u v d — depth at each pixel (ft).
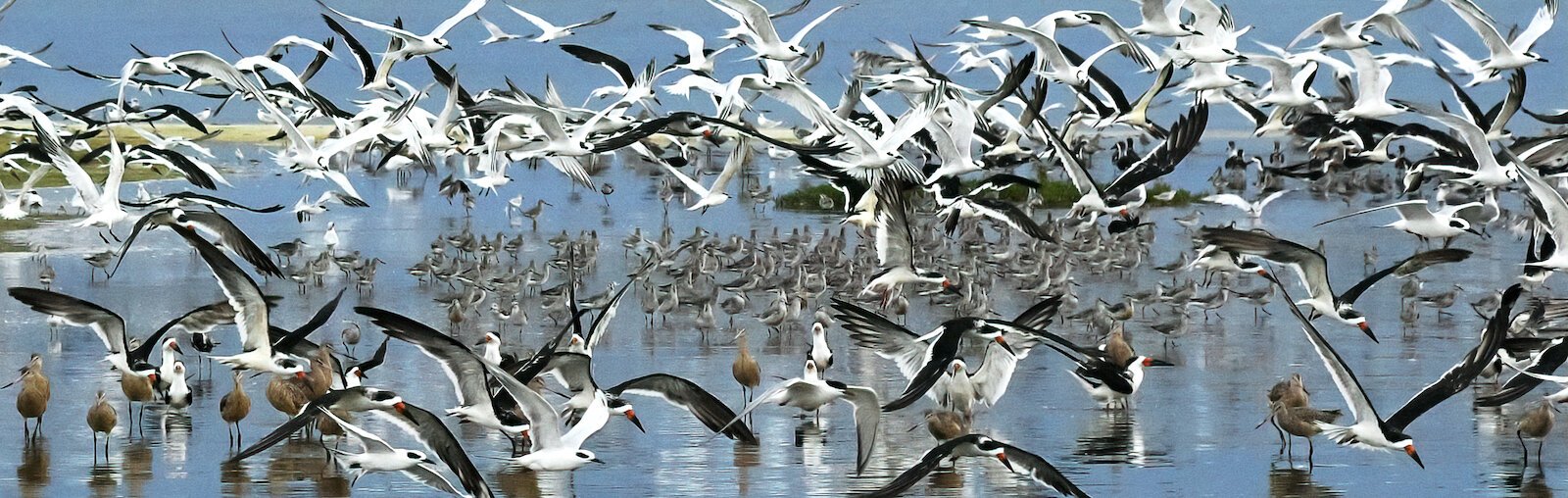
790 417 78.59
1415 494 63.41
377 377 87.45
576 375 61.41
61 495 62.49
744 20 95.35
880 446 72.18
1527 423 69.15
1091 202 86.33
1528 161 103.86
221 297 118.11
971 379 72.79
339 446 71.31
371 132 102.89
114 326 68.03
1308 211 185.78
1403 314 105.19
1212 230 69.72
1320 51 111.24
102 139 249.96
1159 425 75.87
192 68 102.73
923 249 138.00
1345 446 71.36
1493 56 111.04
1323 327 106.73
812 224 177.58
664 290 112.06
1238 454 70.08
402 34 109.29
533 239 163.02
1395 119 281.33
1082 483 65.10
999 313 113.80
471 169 127.24
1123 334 98.78
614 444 72.43
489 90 111.75
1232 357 95.25
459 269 125.49
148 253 144.36
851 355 96.12
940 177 79.97
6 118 107.96
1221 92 139.23
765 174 236.84
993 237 166.71
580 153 93.15
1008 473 66.59
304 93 112.88
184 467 67.15
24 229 158.71
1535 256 89.04
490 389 66.28
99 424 69.00
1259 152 284.41
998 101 93.61
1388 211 183.01
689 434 74.54
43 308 66.64
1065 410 79.61
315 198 202.28
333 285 129.18
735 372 82.58
